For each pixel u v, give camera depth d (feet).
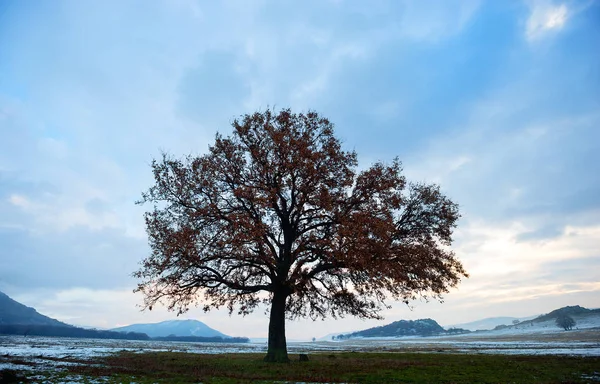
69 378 60.85
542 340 354.33
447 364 87.92
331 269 95.76
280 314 92.73
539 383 60.08
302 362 91.09
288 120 97.35
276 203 92.12
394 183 91.97
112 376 64.95
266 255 81.97
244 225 78.79
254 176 94.89
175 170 93.61
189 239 81.30
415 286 88.94
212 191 91.50
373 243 79.56
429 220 97.45
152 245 87.66
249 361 93.50
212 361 95.66
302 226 96.32
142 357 113.91
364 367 80.18
